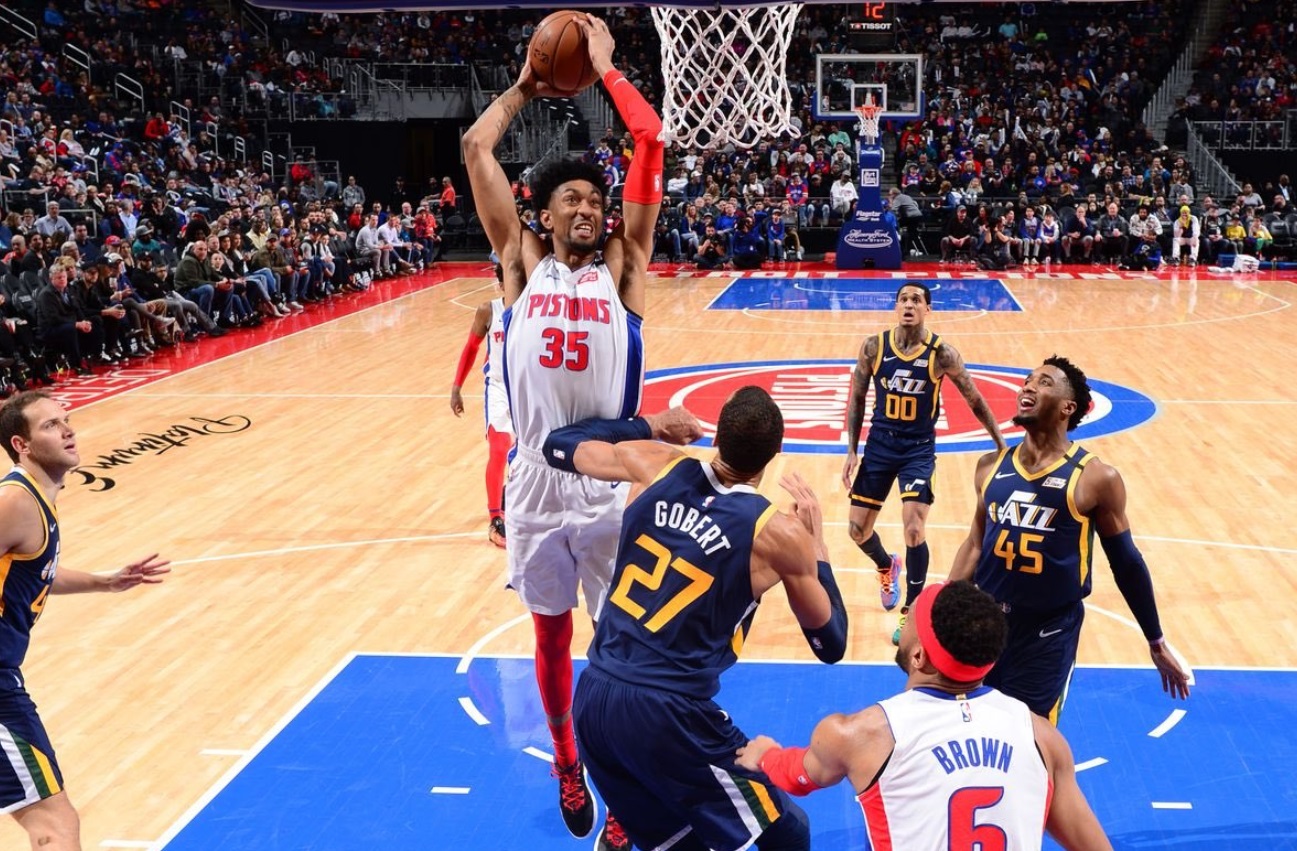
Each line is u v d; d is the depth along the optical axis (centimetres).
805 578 364
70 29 2681
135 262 1702
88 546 845
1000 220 2559
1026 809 301
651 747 360
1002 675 470
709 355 1558
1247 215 2561
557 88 448
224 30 2962
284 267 1997
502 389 830
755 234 2566
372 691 618
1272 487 959
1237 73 3064
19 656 436
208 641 682
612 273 432
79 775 534
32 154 2083
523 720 587
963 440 1114
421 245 2605
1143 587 457
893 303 2036
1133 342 1644
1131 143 2955
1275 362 1488
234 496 967
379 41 3097
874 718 308
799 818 378
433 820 498
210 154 2477
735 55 889
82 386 1402
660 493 374
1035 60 3123
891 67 2470
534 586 453
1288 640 669
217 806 507
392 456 1088
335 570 798
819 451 1076
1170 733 564
